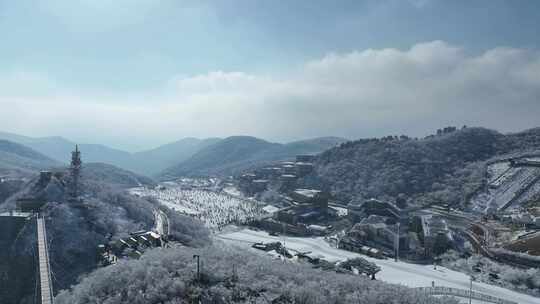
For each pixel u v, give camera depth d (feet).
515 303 604.90
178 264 493.77
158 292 422.41
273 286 447.83
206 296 416.05
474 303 608.19
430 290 644.27
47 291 599.16
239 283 451.12
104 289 463.83
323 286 466.70
